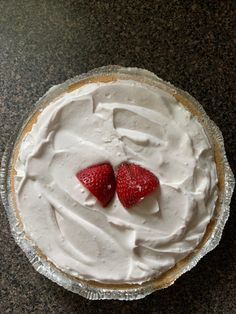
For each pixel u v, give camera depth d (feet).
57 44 1.07
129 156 0.93
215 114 1.05
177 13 1.07
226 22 1.06
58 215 0.94
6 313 1.04
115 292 0.96
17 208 0.97
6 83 1.07
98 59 1.07
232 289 1.02
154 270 0.93
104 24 1.07
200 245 0.96
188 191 0.93
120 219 0.92
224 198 0.97
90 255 0.93
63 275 0.97
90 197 0.92
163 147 0.94
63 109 0.94
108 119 0.93
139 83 0.96
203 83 1.05
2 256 1.05
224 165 0.98
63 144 0.94
